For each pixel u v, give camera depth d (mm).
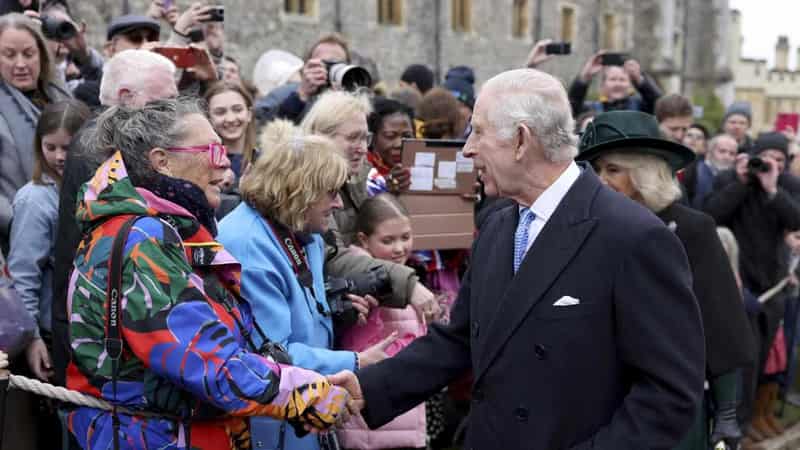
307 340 2463
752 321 4363
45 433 2627
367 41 17969
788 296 5152
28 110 3381
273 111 4883
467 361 2305
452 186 3678
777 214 4844
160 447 1968
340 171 2490
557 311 1884
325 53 4953
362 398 2250
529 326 1916
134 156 1988
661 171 2756
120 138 2012
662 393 1807
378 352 2514
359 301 2691
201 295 1924
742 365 2711
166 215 1980
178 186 1983
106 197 1964
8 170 3270
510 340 1942
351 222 3291
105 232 1950
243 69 14914
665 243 1865
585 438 1878
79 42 4715
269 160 2465
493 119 1943
